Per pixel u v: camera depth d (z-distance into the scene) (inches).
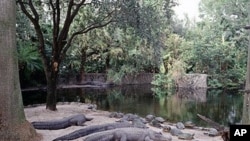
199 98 573.9
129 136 180.5
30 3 291.7
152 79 859.4
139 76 848.3
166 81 774.5
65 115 287.0
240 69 738.8
